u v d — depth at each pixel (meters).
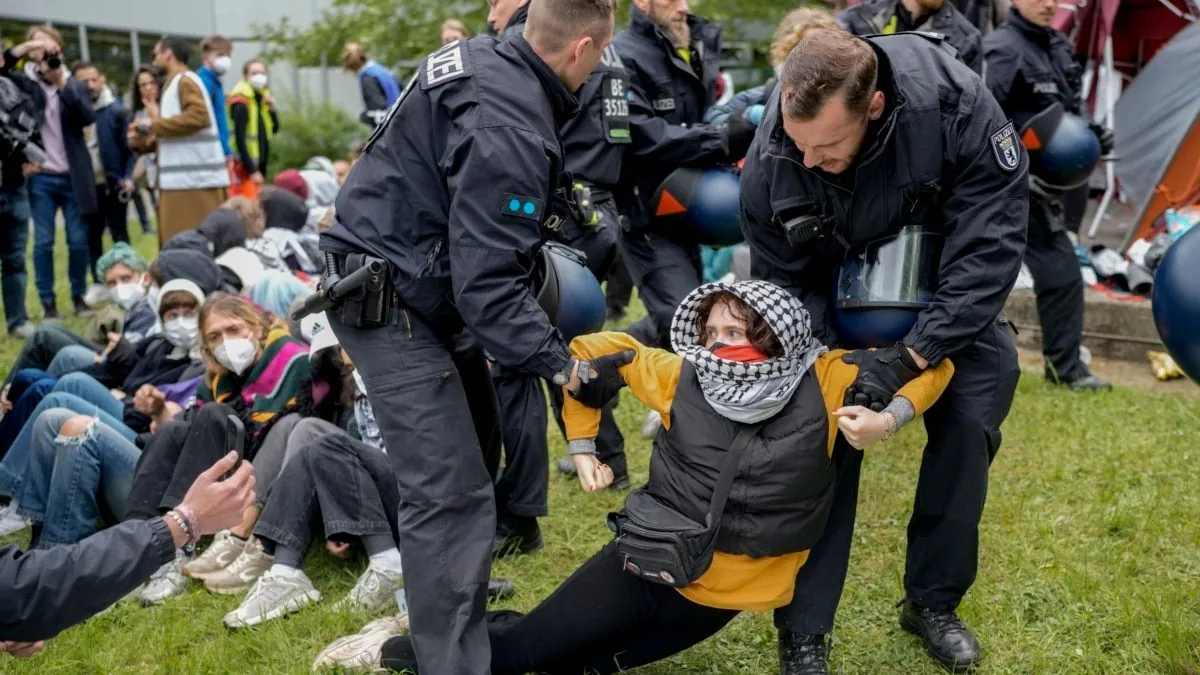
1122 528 3.56
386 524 3.35
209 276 4.71
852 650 2.94
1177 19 7.55
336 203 2.50
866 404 2.33
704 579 2.35
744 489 2.28
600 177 3.70
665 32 4.07
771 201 2.52
